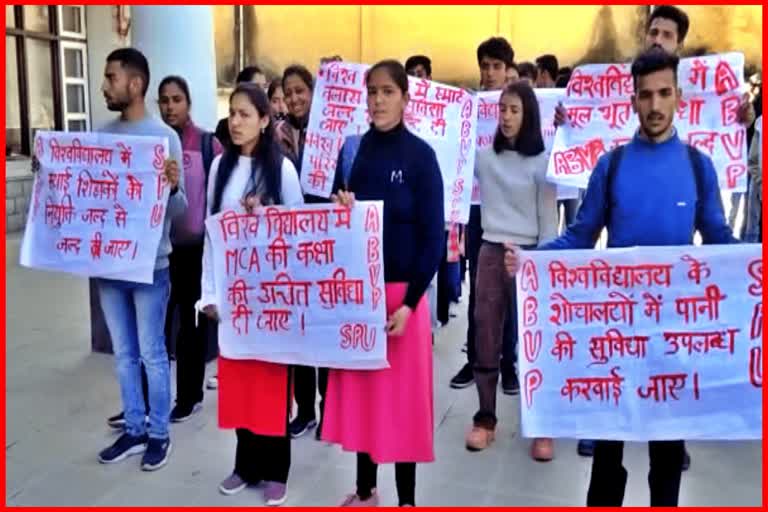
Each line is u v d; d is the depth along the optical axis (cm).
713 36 1180
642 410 254
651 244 246
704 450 362
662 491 263
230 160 299
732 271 246
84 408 415
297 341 285
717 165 329
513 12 1274
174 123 389
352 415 285
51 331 559
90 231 329
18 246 897
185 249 387
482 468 344
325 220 276
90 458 354
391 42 1331
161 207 323
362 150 282
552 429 256
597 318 253
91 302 506
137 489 324
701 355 251
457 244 578
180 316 394
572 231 256
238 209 286
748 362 249
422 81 391
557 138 351
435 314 576
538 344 256
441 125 394
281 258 283
